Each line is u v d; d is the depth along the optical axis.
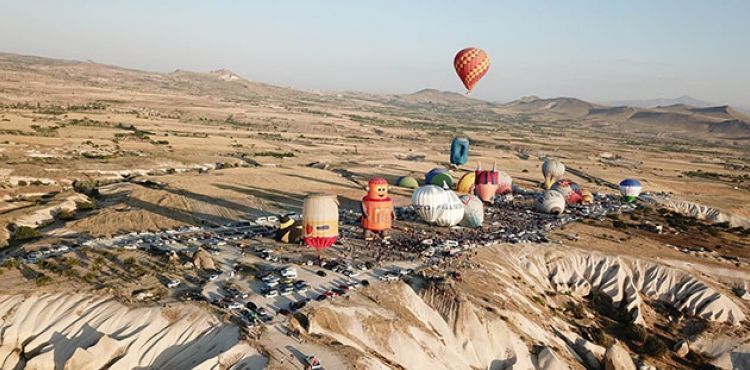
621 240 114.44
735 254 112.94
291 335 60.22
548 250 102.69
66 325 66.00
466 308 72.25
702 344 84.75
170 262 83.44
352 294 71.88
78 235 101.75
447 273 83.94
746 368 80.19
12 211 119.69
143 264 83.56
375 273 81.44
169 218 114.94
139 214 116.44
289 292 71.62
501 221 122.19
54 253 88.75
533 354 69.88
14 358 63.31
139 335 62.59
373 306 69.00
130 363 59.88
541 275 96.44
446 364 64.56
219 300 68.94
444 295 75.25
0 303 70.00
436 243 99.50
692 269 102.00
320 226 85.44
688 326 89.31
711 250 114.00
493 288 81.38
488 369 67.69
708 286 94.81
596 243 110.25
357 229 107.44
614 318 91.56
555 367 67.75
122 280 76.81
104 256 87.12
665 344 84.75
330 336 61.59
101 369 59.38
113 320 65.62
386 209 99.19
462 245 99.44
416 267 85.50
